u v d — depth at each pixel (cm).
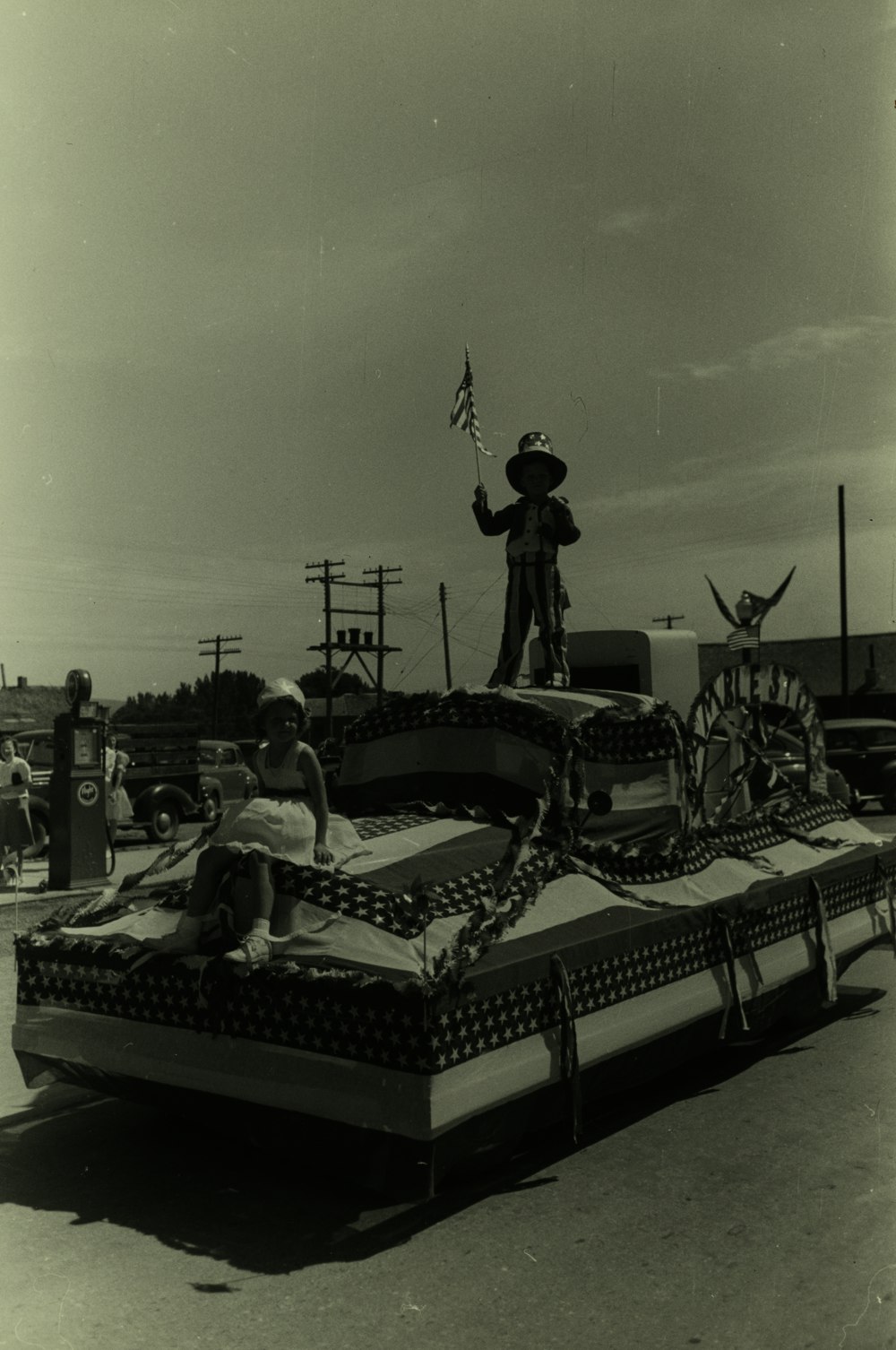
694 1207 404
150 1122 510
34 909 1021
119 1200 420
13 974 799
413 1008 363
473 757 538
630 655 741
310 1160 402
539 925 436
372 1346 316
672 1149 462
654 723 559
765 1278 350
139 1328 327
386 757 570
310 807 435
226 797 2091
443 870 448
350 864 441
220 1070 406
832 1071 564
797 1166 440
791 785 707
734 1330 321
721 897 532
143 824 1811
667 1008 479
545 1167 446
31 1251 377
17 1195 426
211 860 415
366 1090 372
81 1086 479
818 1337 316
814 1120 493
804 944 593
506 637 636
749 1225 388
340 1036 379
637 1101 528
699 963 506
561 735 509
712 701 654
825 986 598
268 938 397
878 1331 317
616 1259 366
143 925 444
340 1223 398
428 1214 404
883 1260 360
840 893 638
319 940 398
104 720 1191
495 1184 430
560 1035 417
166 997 422
